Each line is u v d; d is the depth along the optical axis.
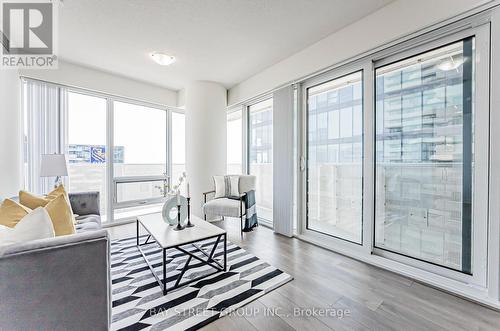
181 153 5.04
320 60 2.74
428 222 2.06
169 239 1.94
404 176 2.21
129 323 1.48
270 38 2.68
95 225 2.33
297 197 3.25
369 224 2.42
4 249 0.99
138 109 4.37
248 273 2.13
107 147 3.92
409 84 2.16
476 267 1.77
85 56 3.12
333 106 2.85
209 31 2.52
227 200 3.56
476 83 1.74
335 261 2.41
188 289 1.87
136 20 2.31
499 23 1.56
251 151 4.34
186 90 4.17
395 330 1.42
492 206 1.62
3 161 2.47
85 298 1.13
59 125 3.32
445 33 1.86
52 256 1.06
